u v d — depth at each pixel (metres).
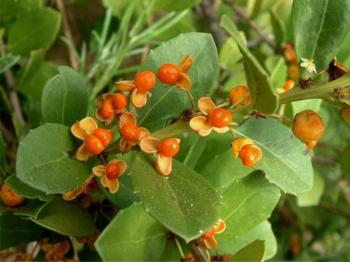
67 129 0.13
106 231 0.14
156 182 0.13
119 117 0.14
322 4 0.14
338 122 0.28
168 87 0.15
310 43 0.14
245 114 0.13
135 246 0.14
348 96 0.12
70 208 0.15
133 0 0.21
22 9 0.19
